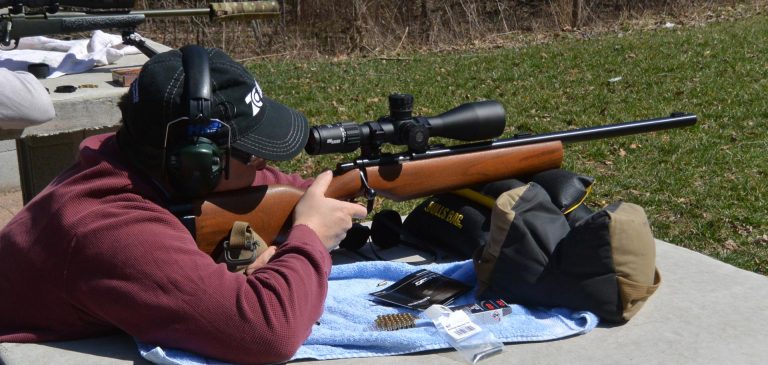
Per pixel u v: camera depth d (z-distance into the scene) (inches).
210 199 87.0
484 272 97.0
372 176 102.0
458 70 395.2
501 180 112.3
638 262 90.3
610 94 331.6
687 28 494.3
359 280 107.8
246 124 80.1
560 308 94.2
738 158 240.7
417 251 122.6
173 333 76.5
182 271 75.4
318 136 95.4
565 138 113.3
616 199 213.3
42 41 180.9
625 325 93.4
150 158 79.1
